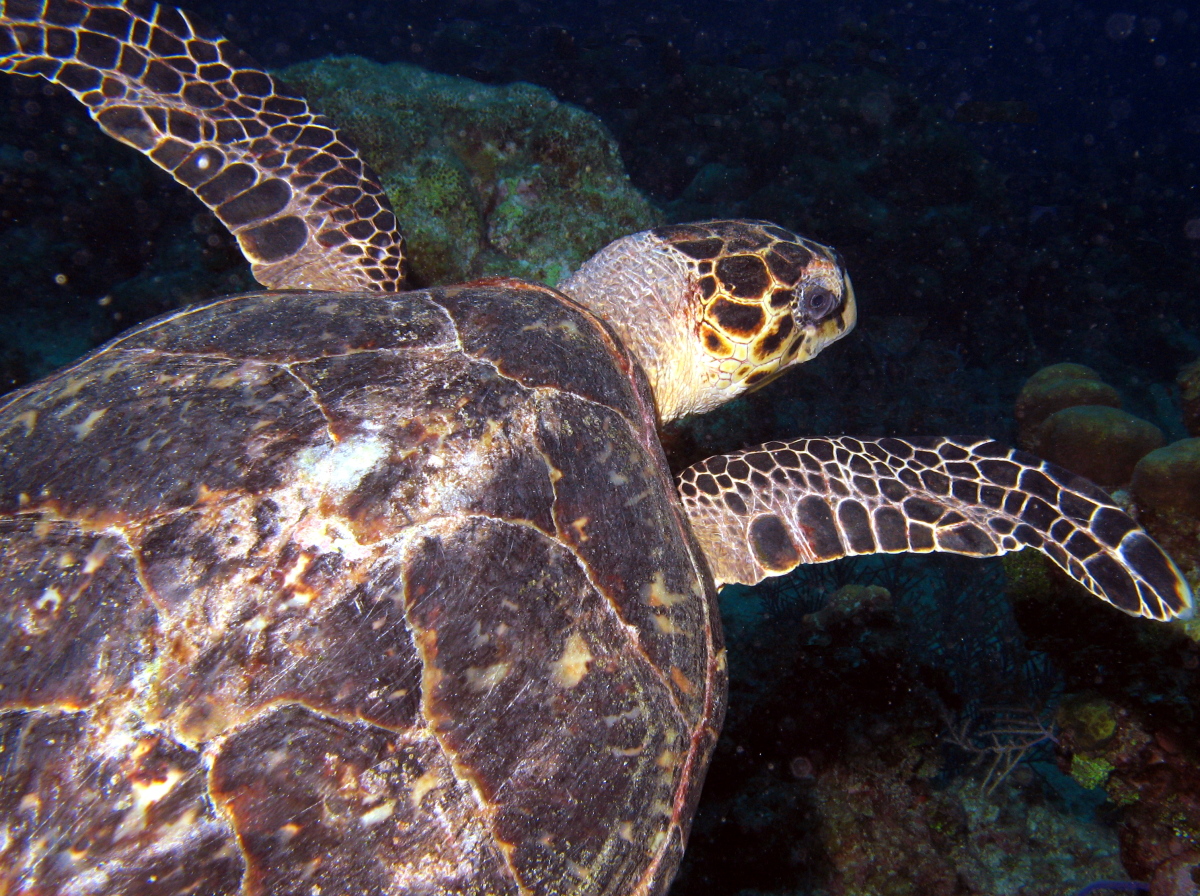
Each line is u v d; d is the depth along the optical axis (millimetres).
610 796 266
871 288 1445
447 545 262
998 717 647
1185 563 474
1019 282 1630
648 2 3969
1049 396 629
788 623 793
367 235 491
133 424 281
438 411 292
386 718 234
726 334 459
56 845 202
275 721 224
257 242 480
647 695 289
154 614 230
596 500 302
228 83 481
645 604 299
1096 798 637
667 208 1591
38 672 221
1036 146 3230
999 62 4824
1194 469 465
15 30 442
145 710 218
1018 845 568
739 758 587
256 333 315
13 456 276
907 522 396
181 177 472
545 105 817
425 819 229
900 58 2062
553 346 337
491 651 254
